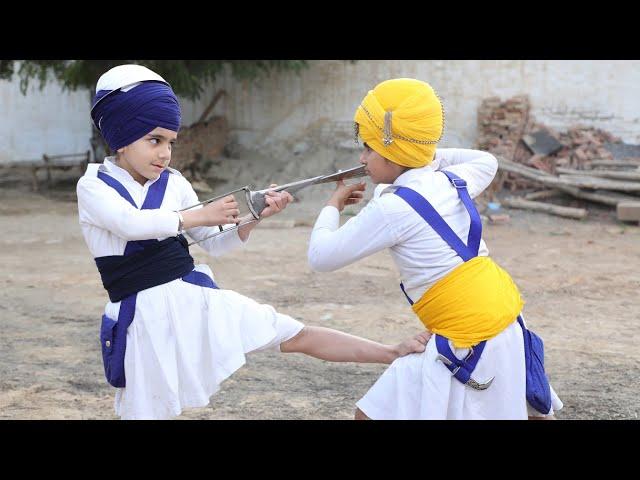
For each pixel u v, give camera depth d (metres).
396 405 3.04
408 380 3.01
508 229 11.97
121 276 3.12
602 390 5.00
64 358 5.84
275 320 3.30
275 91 17.25
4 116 19.64
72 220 13.05
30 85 19.41
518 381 2.98
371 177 3.17
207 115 17.55
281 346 3.39
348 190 3.31
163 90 3.11
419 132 2.97
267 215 3.30
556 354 5.84
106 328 3.16
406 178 3.05
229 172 16.33
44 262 9.66
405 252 2.98
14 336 6.45
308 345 3.37
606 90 15.04
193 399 3.17
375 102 3.00
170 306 3.14
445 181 3.05
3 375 5.43
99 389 5.15
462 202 3.02
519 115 14.67
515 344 2.98
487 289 2.92
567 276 8.68
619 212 12.13
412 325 6.70
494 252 10.20
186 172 15.94
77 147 19.52
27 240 11.27
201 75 15.05
